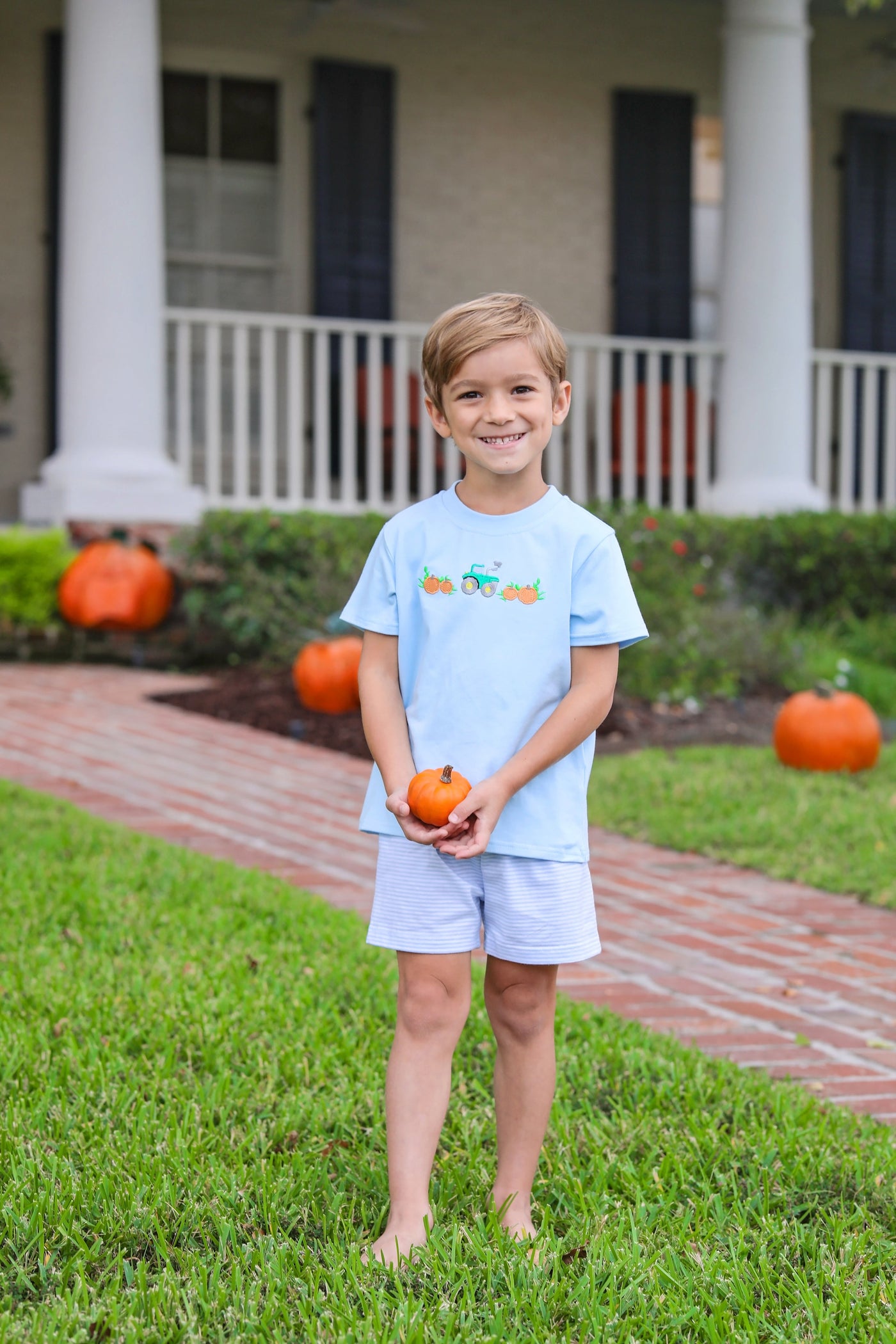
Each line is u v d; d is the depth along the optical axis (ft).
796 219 33.37
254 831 17.63
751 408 33.71
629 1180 8.26
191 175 36.52
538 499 7.53
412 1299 6.66
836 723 21.42
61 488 30.04
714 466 38.75
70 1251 7.23
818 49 39.73
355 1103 9.16
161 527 30.50
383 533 7.66
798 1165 8.44
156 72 30.14
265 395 32.27
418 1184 7.23
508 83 38.45
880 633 31.94
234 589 29.45
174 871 14.64
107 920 12.86
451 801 6.74
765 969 13.05
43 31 35.01
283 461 37.58
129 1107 8.91
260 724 24.58
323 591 28.76
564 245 39.22
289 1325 6.51
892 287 42.04
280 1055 9.84
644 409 39.09
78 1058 9.59
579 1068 9.93
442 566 7.41
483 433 7.22
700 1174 8.46
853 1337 6.61
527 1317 6.64
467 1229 7.36
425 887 7.31
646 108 39.29
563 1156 8.55
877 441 42.01
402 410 32.86
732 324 33.83
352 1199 7.80
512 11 37.40
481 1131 8.82
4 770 20.15
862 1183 8.35
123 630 30.37
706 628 28.35
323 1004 10.93
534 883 7.32
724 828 17.89
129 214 29.76
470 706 7.30
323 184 36.55
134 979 11.17
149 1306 6.64
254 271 37.24
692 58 39.60
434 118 37.99
